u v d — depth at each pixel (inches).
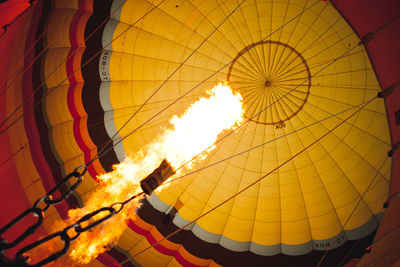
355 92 340.8
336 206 365.4
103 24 324.2
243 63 362.9
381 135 338.6
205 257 361.1
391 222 201.5
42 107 300.0
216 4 329.7
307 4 315.6
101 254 332.2
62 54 309.4
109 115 350.0
